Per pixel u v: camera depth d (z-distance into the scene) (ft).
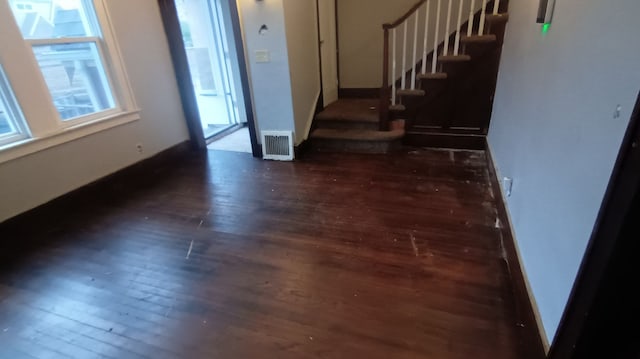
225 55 16.34
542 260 4.90
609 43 3.52
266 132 12.53
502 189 8.32
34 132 8.86
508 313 5.49
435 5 13.92
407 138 13.11
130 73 11.43
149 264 7.26
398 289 6.12
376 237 7.68
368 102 15.71
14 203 8.57
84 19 10.07
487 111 11.91
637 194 2.82
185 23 15.81
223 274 6.81
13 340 5.53
